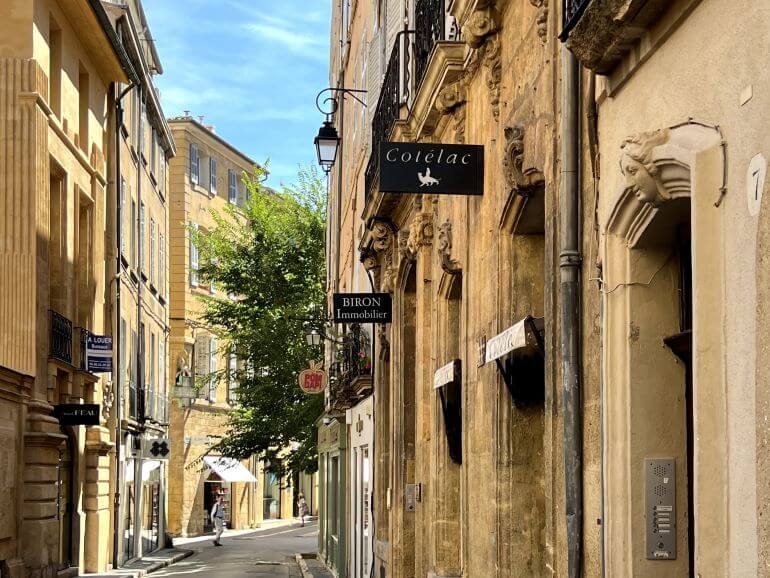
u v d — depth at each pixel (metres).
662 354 5.68
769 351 3.88
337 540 30.27
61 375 25.75
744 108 4.23
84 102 28.81
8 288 23.31
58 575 24.67
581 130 6.86
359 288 26.56
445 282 12.57
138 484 37.94
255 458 66.62
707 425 4.46
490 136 9.84
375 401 21.12
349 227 29.94
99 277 29.62
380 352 20.27
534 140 7.98
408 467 17.34
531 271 9.11
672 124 4.99
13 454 21.89
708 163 4.50
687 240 5.60
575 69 6.89
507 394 9.11
